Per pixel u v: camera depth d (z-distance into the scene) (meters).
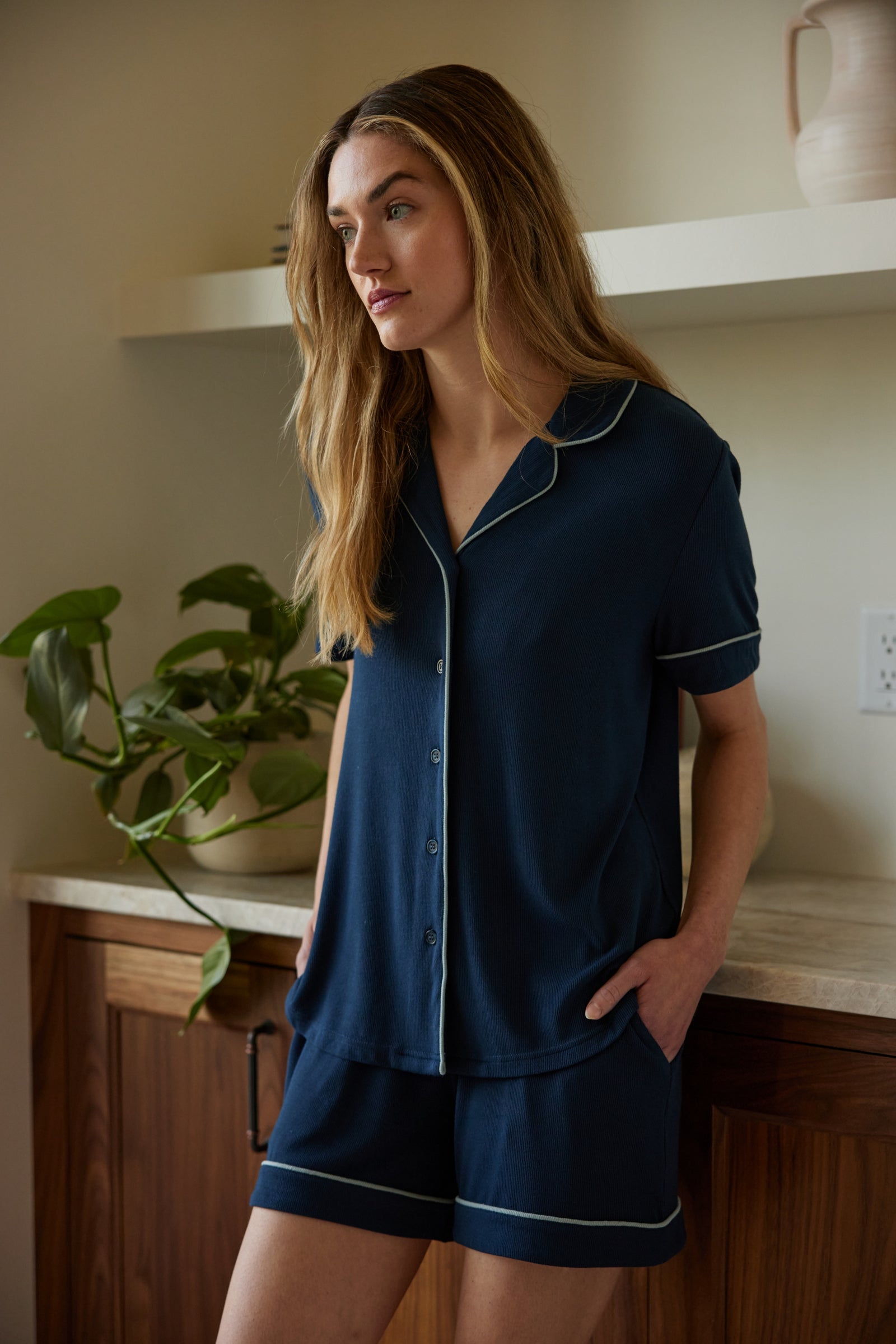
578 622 1.13
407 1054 1.20
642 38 1.82
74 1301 1.79
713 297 1.54
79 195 1.83
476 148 1.14
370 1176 1.21
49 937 1.77
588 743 1.14
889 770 1.72
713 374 1.80
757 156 1.75
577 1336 1.14
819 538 1.75
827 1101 1.24
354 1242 1.21
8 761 1.78
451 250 1.14
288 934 1.53
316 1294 1.19
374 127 1.14
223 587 1.80
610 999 1.12
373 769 1.23
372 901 1.23
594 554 1.13
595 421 1.17
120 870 1.79
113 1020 1.73
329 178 1.18
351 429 1.27
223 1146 1.64
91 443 1.86
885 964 1.27
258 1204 1.23
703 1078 1.31
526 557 1.15
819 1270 1.27
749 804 1.23
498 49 1.93
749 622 1.21
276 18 2.10
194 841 1.66
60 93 1.79
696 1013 1.31
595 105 1.86
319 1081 1.24
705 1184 1.31
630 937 1.17
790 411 1.75
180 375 1.99
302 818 1.77
